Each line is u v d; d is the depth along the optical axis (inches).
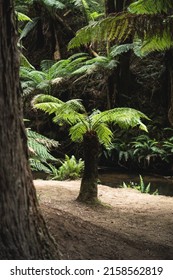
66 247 124.8
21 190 99.7
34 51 625.3
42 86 490.3
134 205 238.2
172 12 261.3
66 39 596.1
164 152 432.1
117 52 436.1
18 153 99.5
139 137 453.4
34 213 103.8
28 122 509.4
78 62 513.3
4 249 96.4
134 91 499.8
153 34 233.3
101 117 215.9
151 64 522.0
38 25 606.9
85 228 149.4
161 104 482.3
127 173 424.2
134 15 230.2
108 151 446.9
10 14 98.3
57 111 215.5
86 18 542.0
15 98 99.7
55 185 270.7
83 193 220.2
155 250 150.7
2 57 96.4
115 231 165.5
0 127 95.7
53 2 530.3
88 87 514.3
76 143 479.5
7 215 96.7
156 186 355.9
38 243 103.3
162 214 217.8
